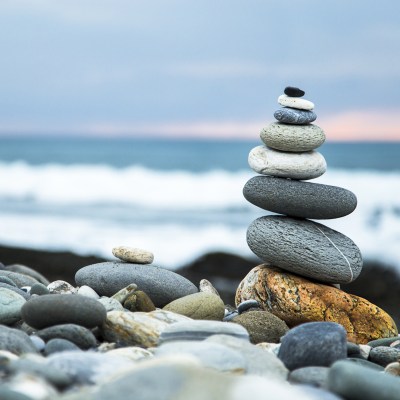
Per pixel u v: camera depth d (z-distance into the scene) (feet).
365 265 74.43
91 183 126.41
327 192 24.67
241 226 95.35
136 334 19.01
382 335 24.98
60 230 92.48
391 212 100.01
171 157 171.32
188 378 12.14
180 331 18.10
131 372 12.43
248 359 16.67
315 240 24.89
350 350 21.07
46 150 190.49
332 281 25.23
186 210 105.81
